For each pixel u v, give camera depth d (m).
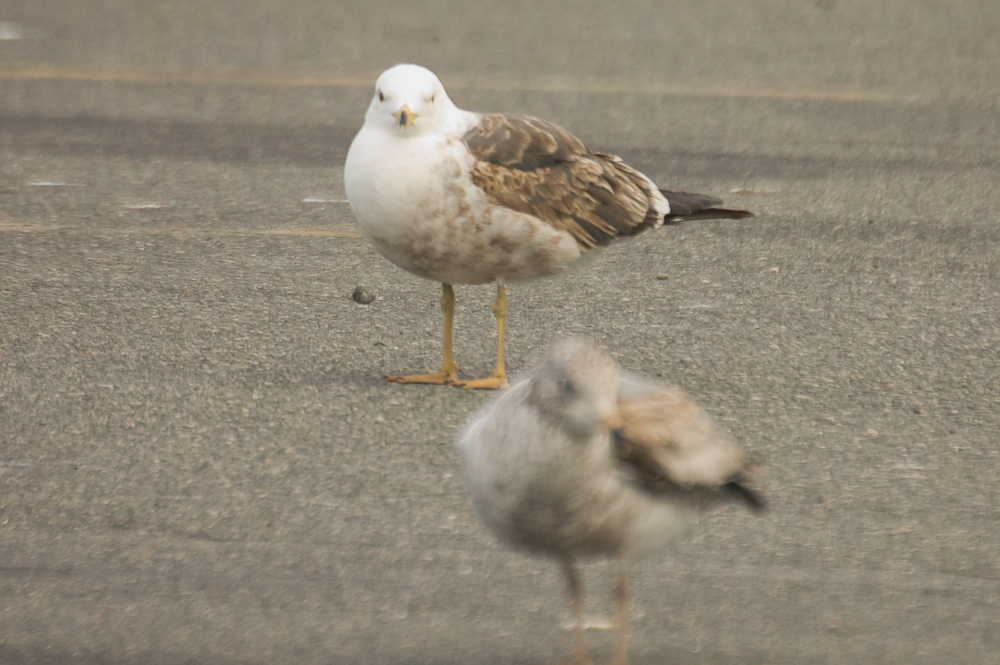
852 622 7.48
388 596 7.71
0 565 7.93
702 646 7.23
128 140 21.53
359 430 10.29
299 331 12.81
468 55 29.39
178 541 8.33
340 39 31.47
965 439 10.31
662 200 12.30
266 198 18.28
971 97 25.33
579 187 11.47
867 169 20.06
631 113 23.62
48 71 27.08
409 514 8.80
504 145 11.09
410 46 30.50
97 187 18.58
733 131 22.44
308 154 20.94
